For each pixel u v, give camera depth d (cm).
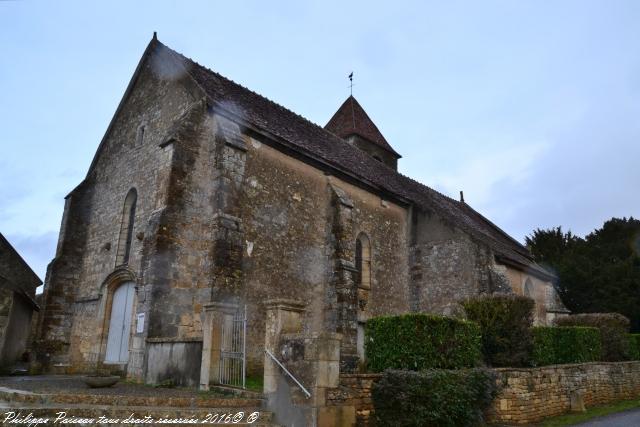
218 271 1222
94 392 877
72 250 1638
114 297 1483
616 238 3319
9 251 1923
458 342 984
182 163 1308
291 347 825
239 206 1338
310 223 1591
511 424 980
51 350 1517
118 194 1605
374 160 2419
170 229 1240
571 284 2866
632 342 1684
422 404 811
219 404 831
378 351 936
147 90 1662
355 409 809
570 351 1342
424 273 1944
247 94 1752
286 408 795
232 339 1010
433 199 2427
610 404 1315
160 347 1091
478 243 1809
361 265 1811
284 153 1557
